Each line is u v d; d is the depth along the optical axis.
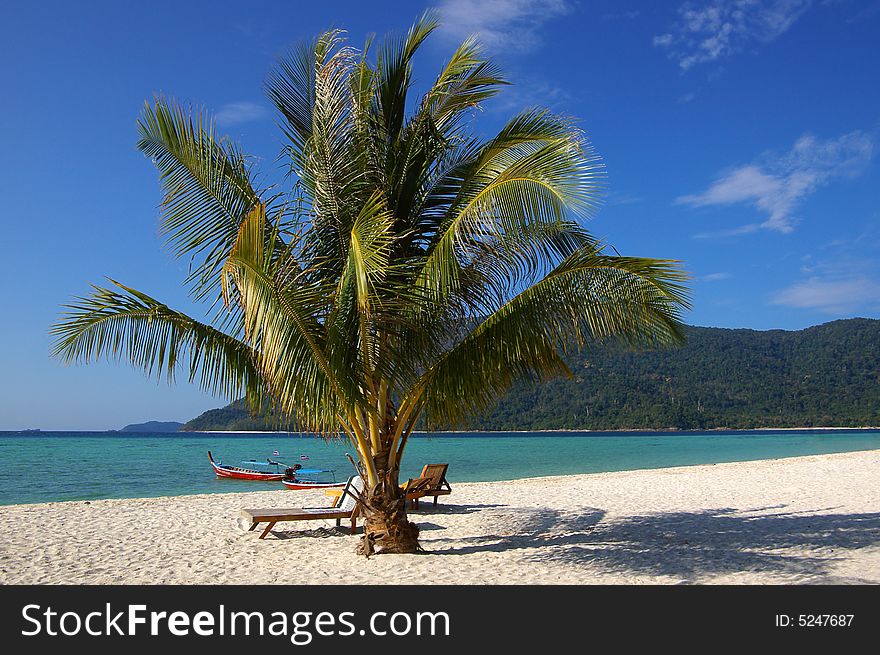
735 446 57.66
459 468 30.78
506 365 8.06
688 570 7.37
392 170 8.52
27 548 8.95
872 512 11.75
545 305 7.38
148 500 14.46
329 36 8.16
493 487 17.27
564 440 81.50
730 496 14.80
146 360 7.53
